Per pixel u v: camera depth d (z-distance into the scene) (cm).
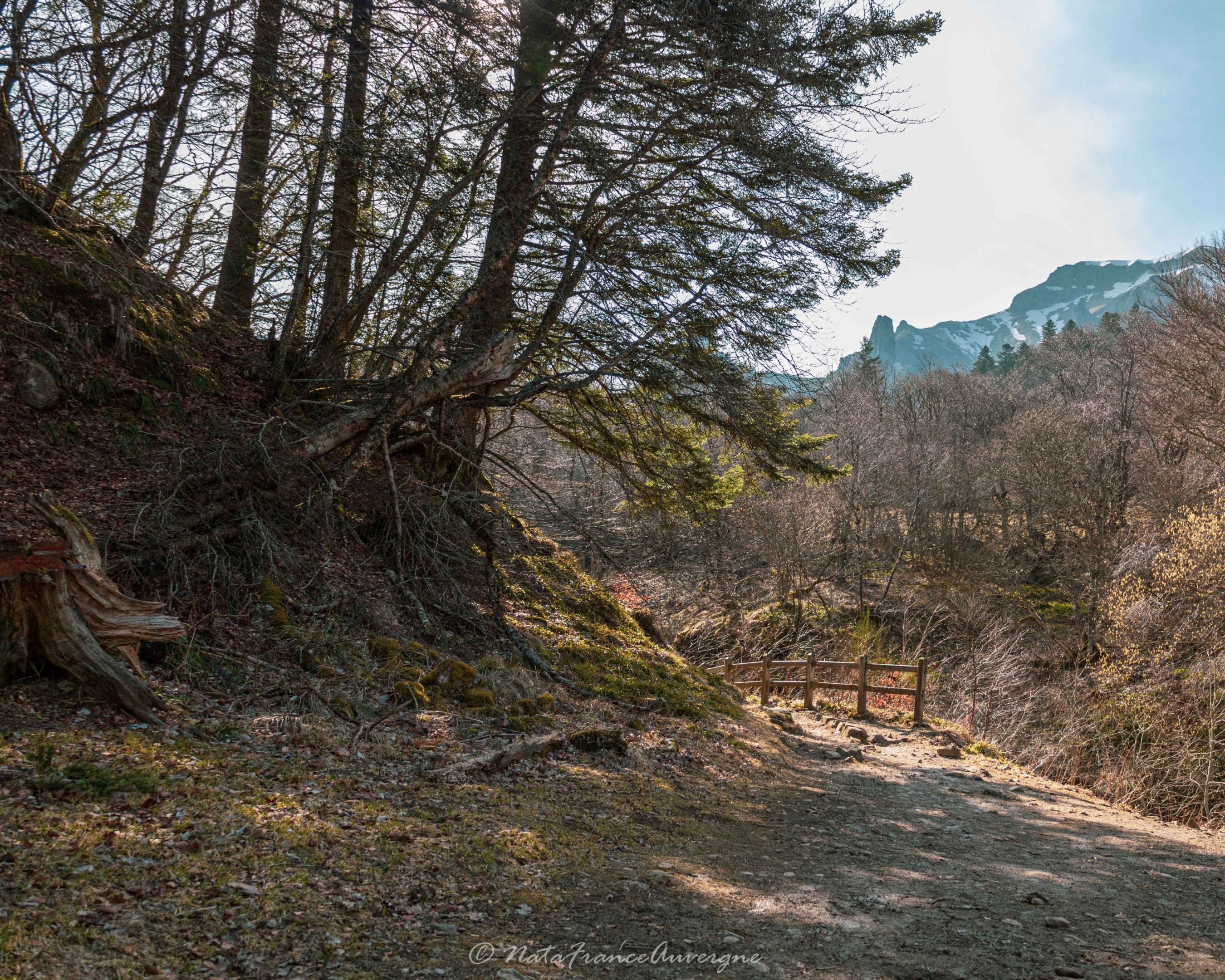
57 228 970
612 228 1179
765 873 582
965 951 454
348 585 945
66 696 523
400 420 1037
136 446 862
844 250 1162
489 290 1241
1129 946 488
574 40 1103
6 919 305
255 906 368
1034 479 3419
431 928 398
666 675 1253
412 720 726
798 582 3067
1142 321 3406
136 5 951
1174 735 1585
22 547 516
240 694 651
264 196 1275
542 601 1311
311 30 1026
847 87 1134
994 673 2192
